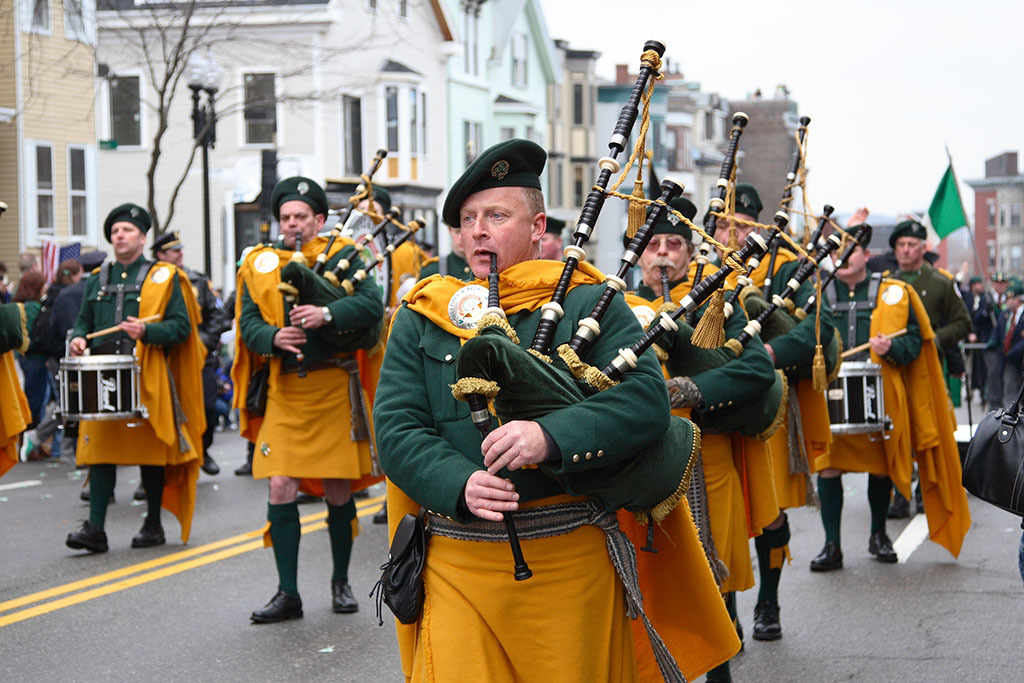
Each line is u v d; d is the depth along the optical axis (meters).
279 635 6.70
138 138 33.56
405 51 37.34
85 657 6.32
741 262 4.04
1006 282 24.22
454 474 3.40
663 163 59.31
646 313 5.30
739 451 5.85
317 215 7.45
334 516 7.19
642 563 4.02
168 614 7.14
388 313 10.82
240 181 33.22
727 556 5.57
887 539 8.60
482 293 3.64
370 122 35.81
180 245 12.56
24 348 8.42
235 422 18.00
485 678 3.45
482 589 3.50
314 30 33.31
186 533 9.12
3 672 6.08
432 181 38.59
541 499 3.52
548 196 50.16
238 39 25.91
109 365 8.48
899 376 8.45
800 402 7.05
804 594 7.63
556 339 3.56
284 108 33.22
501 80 44.38
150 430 8.78
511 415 3.41
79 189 27.80
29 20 25.25
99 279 8.91
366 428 7.09
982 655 6.29
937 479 8.57
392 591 3.64
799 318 6.59
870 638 6.62
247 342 7.03
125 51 32.16
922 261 11.26
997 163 97.25
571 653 3.47
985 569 8.28
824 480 8.34
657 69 3.95
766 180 75.62
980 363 20.81
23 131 26.33
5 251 26.64
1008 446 4.40
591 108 52.59
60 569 8.30
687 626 4.00
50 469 13.35
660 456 3.54
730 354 5.39
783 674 6.01
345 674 6.04
